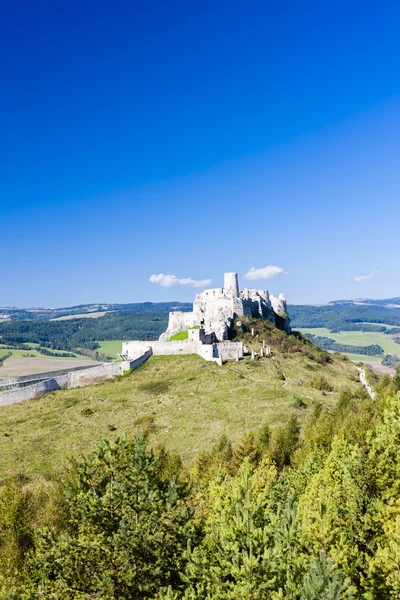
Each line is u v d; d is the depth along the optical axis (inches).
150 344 5433.1
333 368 5418.3
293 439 2817.4
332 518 1318.9
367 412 2714.1
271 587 937.5
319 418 2906.0
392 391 2925.7
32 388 4586.6
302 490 2028.8
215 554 1075.9
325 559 950.4
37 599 1141.1
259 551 999.0
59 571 1154.0
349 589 919.7
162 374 4753.9
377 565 1181.1
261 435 2817.4
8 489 1879.9
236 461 2485.2
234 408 3631.9
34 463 2970.0
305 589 899.4
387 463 1604.3
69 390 4704.7
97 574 1124.5
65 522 1466.5
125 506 1213.7
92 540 1155.9
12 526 1616.6
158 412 3740.2
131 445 1296.8
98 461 1253.7
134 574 1099.9
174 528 1208.2
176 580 1149.7
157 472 1381.6
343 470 1781.5
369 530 1494.8
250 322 5979.3
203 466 2556.6
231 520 1108.5
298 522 1278.3
